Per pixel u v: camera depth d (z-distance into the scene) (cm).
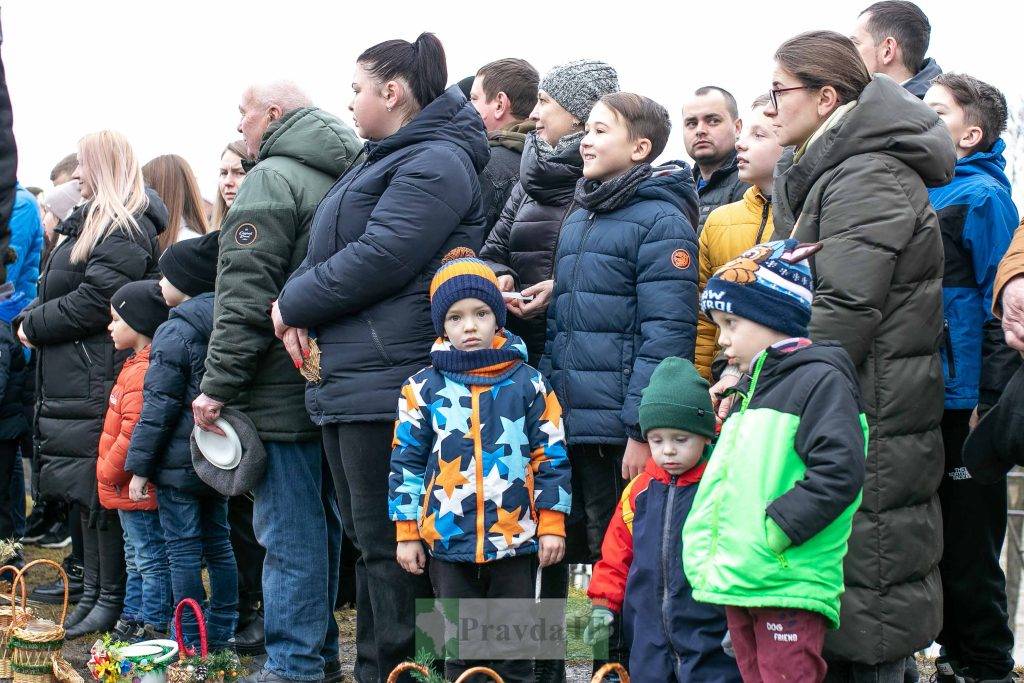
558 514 347
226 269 396
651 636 308
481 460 343
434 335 372
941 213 382
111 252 512
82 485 509
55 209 641
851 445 262
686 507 307
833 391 270
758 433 276
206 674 377
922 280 310
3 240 292
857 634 301
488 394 346
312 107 425
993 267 378
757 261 286
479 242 388
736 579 271
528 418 350
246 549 504
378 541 370
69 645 489
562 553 348
